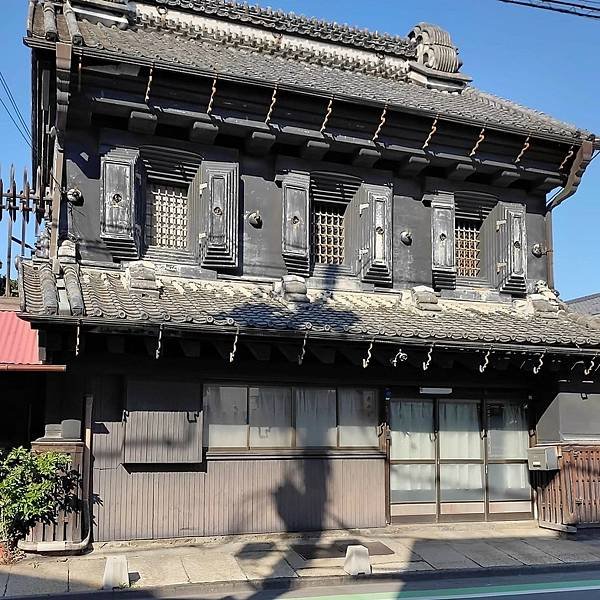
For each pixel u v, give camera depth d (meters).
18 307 12.35
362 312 11.84
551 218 14.85
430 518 12.52
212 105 11.61
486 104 16.27
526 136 13.41
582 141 13.81
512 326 12.49
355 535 11.83
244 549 10.69
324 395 12.13
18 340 10.87
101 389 10.65
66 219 11.29
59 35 11.36
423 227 13.85
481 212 14.51
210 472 11.10
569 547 11.56
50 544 9.73
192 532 10.86
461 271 14.45
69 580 8.85
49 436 10.12
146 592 8.62
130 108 11.12
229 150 12.37
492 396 13.24
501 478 13.16
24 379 10.85
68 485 9.99
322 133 12.35
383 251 13.13
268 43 15.68
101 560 9.81
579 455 12.58
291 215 12.65
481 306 13.86
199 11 15.16
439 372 12.67
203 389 11.24
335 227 13.57
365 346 10.66
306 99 11.95
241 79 11.32
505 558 10.73
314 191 13.20
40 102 12.27
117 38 12.35
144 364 10.70
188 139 12.07
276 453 11.53
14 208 12.88
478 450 13.08
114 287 10.70
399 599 8.85
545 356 11.93
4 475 9.74
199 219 12.14
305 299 11.94
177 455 10.74
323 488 11.77
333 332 10.25
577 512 12.33
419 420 12.80
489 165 13.60
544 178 14.27
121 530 10.47
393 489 12.41
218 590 8.93
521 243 14.30
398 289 13.43
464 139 13.23
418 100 14.00
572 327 13.08
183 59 11.55
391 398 12.63
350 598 8.79
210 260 11.99
